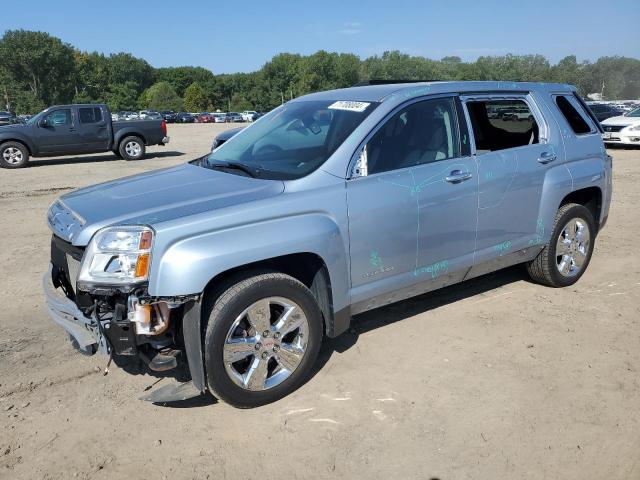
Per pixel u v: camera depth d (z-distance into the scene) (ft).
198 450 9.89
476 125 14.52
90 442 10.15
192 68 555.28
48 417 10.91
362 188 11.75
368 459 9.56
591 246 17.20
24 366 12.86
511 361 12.64
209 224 10.02
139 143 57.06
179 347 10.68
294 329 11.14
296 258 11.41
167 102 440.86
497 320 14.75
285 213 10.75
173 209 10.38
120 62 520.42
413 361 12.71
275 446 9.95
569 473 9.17
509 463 9.40
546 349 13.16
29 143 51.88
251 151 13.41
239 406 10.85
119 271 9.71
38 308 16.31
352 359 12.85
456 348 13.28
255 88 458.91
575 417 10.57
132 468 9.48
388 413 10.80
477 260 14.14
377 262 12.15
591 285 17.16
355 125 12.21
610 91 380.78
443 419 10.58
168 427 10.55
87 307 10.44
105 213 10.52
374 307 12.65
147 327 9.76
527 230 15.17
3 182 42.09
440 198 12.87
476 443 9.90
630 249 20.98
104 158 59.67
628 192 32.01
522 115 15.37
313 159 11.93
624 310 15.29
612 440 9.92
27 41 360.28
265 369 10.88
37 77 372.79
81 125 54.03
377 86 14.08
